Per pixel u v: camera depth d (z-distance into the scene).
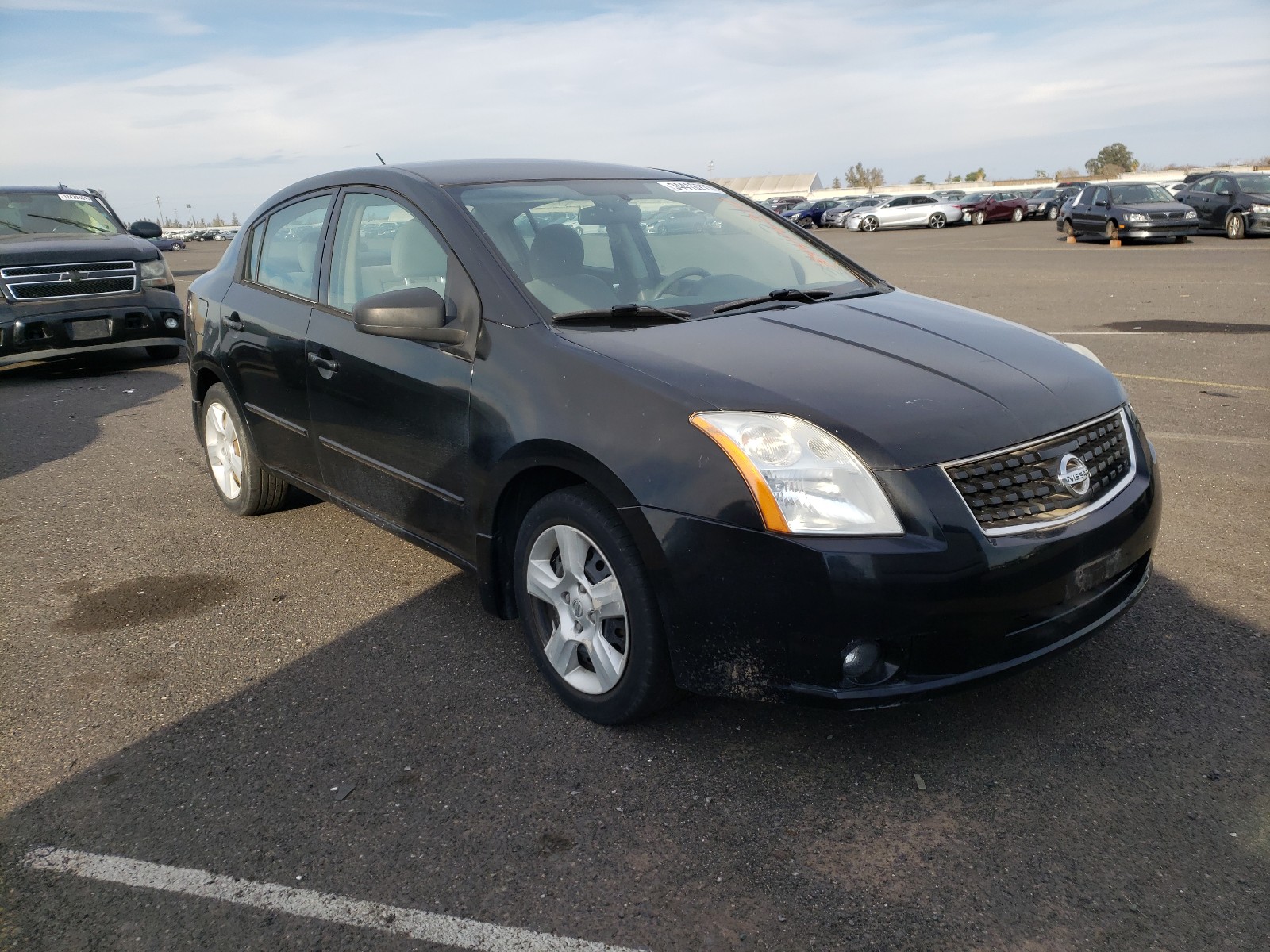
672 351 2.78
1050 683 3.02
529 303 3.04
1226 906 2.09
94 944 2.12
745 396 2.51
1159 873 2.20
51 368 10.12
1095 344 9.02
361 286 3.70
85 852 2.43
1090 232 22.89
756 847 2.35
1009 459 2.48
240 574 4.20
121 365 10.22
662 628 2.62
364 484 3.71
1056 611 2.54
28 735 2.98
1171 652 3.18
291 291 4.12
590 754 2.76
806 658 2.39
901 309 3.38
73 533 4.79
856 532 2.34
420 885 2.26
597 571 2.85
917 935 2.06
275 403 4.20
